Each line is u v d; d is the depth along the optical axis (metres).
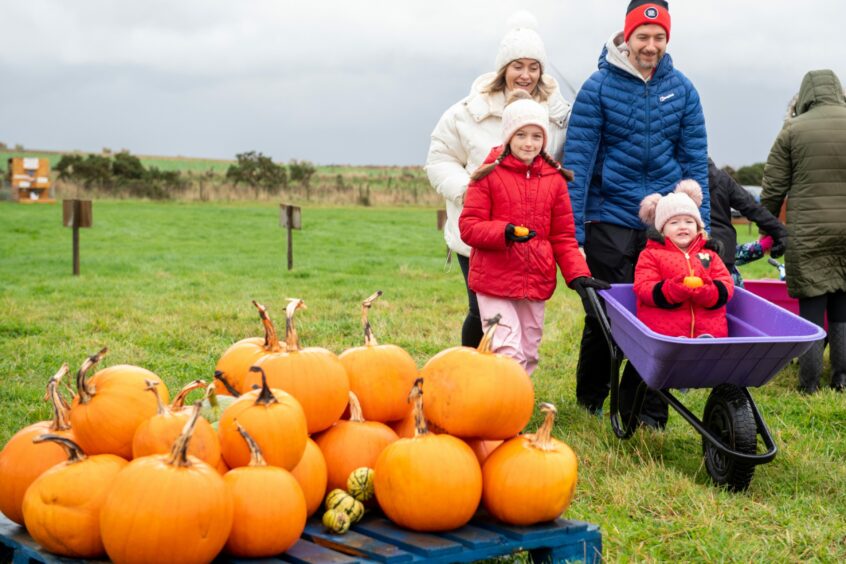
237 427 3.46
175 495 3.14
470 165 6.65
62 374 3.88
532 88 6.57
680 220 5.79
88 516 3.33
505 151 5.74
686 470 5.64
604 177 6.62
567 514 4.63
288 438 3.57
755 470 5.64
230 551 3.39
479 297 5.96
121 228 30.30
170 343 9.65
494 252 5.85
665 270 5.79
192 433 3.34
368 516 3.88
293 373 3.90
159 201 51.94
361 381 4.18
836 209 7.75
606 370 6.88
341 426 4.02
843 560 4.25
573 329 11.00
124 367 3.89
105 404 3.66
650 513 4.80
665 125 6.54
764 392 7.90
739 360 5.03
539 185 5.79
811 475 5.54
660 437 6.22
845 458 6.02
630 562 4.08
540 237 5.84
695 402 7.32
